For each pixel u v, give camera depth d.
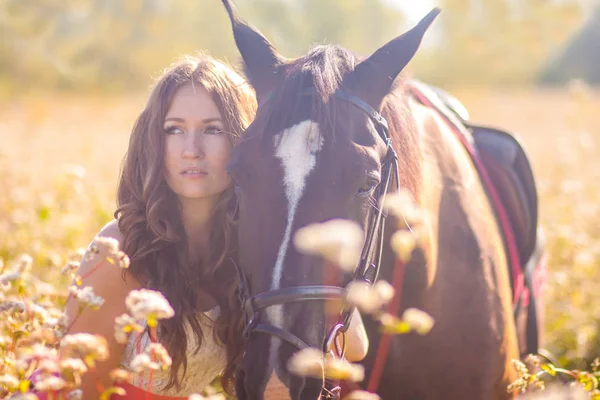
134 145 2.94
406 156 2.85
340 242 2.06
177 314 2.86
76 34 35.06
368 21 43.44
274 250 2.36
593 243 6.23
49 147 13.26
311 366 2.11
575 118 16.14
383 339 3.06
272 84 2.78
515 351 3.46
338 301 2.39
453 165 3.39
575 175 9.55
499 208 3.73
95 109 25.64
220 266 2.98
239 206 2.55
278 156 2.43
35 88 33.12
